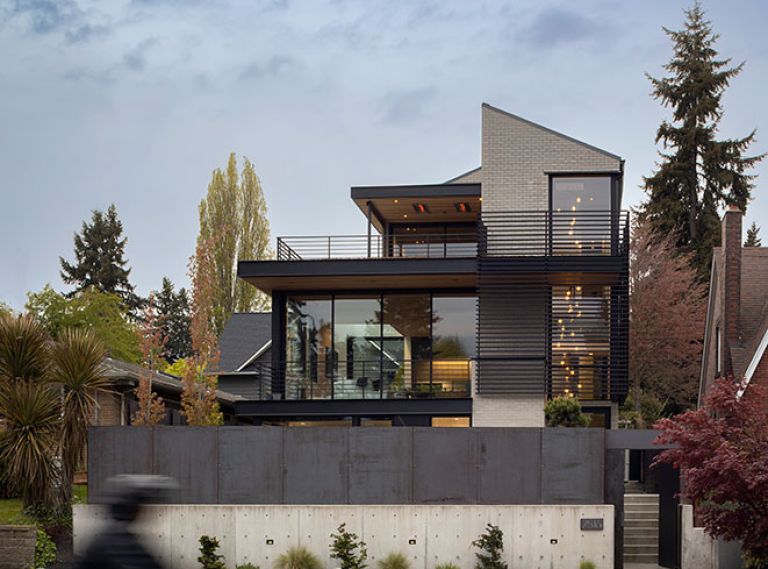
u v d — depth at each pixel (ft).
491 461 67.92
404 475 68.13
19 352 71.10
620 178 97.04
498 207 95.91
